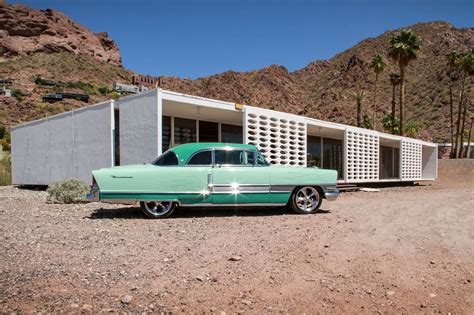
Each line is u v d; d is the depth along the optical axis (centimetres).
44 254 439
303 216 757
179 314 300
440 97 7650
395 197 1296
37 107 6969
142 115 1112
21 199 1106
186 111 1300
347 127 1781
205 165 744
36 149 1617
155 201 718
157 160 754
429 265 426
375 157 2039
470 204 1024
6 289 331
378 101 9069
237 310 309
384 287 363
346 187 1764
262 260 427
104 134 1247
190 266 402
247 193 751
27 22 13700
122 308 305
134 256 435
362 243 514
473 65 4441
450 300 339
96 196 709
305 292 345
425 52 11481
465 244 518
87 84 10031
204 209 854
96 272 379
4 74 9656
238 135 1666
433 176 2791
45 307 302
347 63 13050
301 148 1538
